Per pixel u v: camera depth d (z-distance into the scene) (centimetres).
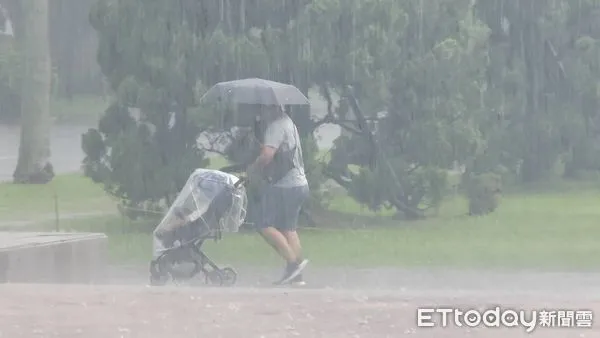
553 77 6050
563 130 6056
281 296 3019
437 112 5419
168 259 3441
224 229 3475
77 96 8069
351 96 5416
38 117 6944
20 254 3372
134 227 5434
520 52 6012
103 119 5441
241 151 4828
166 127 5328
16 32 8031
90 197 6347
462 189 5644
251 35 5322
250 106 4644
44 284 3259
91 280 3697
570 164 6312
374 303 2914
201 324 2639
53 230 5338
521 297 3030
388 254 4597
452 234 5128
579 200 6050
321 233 5200
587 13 5994
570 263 4456
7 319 2680
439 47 5338
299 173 3406
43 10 6950
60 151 7725
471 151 5462
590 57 5981
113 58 5400
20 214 5847
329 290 3180
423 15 5403
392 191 5447
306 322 2669
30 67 6950
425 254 4631
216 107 4975
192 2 5322
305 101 4275
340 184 5562
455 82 5434
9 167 7875
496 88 5938
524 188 6278
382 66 5325
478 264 4388
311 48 5250
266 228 3403
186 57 5262
